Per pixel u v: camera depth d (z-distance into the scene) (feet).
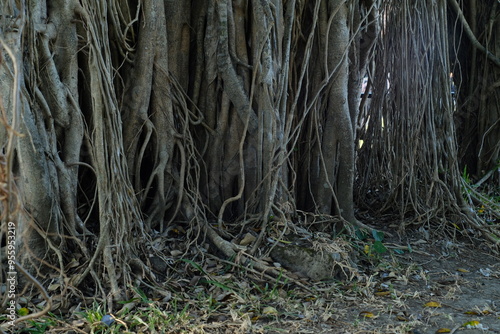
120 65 14.33
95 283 11.62
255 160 15.43
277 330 10.46
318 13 16.11
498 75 21.52
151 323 10.18
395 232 17.25
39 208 11.35
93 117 12.55
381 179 19.49
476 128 22.40
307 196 17.10
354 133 17.53
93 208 14.01
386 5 18.39
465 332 10.62
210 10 15.01
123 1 14.10
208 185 15.58
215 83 15.34
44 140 11.74
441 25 18.38
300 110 16.84
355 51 16.98
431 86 18.28
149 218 14.46
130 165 14.49
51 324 10.22
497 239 16.72
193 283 12.42
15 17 10.75
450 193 18.15
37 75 11.80
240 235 14.21
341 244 14.28
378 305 11.91
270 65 14.47
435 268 14.76
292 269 13.21
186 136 15.12
